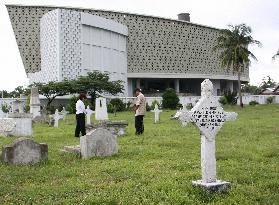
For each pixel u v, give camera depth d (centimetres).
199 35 9425
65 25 6962
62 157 1216
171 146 1424
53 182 888
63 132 2181
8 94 8975
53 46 6969
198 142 1513
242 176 864
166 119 3216
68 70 6950
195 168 980
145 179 869
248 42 6241
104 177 913
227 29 6266
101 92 6362
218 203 667
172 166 1016
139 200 710
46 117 3095
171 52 9038
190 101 7169
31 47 7806
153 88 9844
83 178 912
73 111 4781
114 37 8094
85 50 7269
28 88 6166
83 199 717
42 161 1136
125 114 4347
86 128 1884
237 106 6191
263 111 4478
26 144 1118
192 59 9300
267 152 1191
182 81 10038
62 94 6019
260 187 777
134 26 8688
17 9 7762
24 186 855
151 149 1338
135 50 8700
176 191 738
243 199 688
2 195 778
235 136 1730
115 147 1240
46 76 7138
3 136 2017
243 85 11838
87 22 7269
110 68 7912
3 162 1115
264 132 1881
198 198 701
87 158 1191
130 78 8806
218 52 9719
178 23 9119
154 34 8856
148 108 5709
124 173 942
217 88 10125
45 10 7819
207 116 739
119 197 729
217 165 1009
